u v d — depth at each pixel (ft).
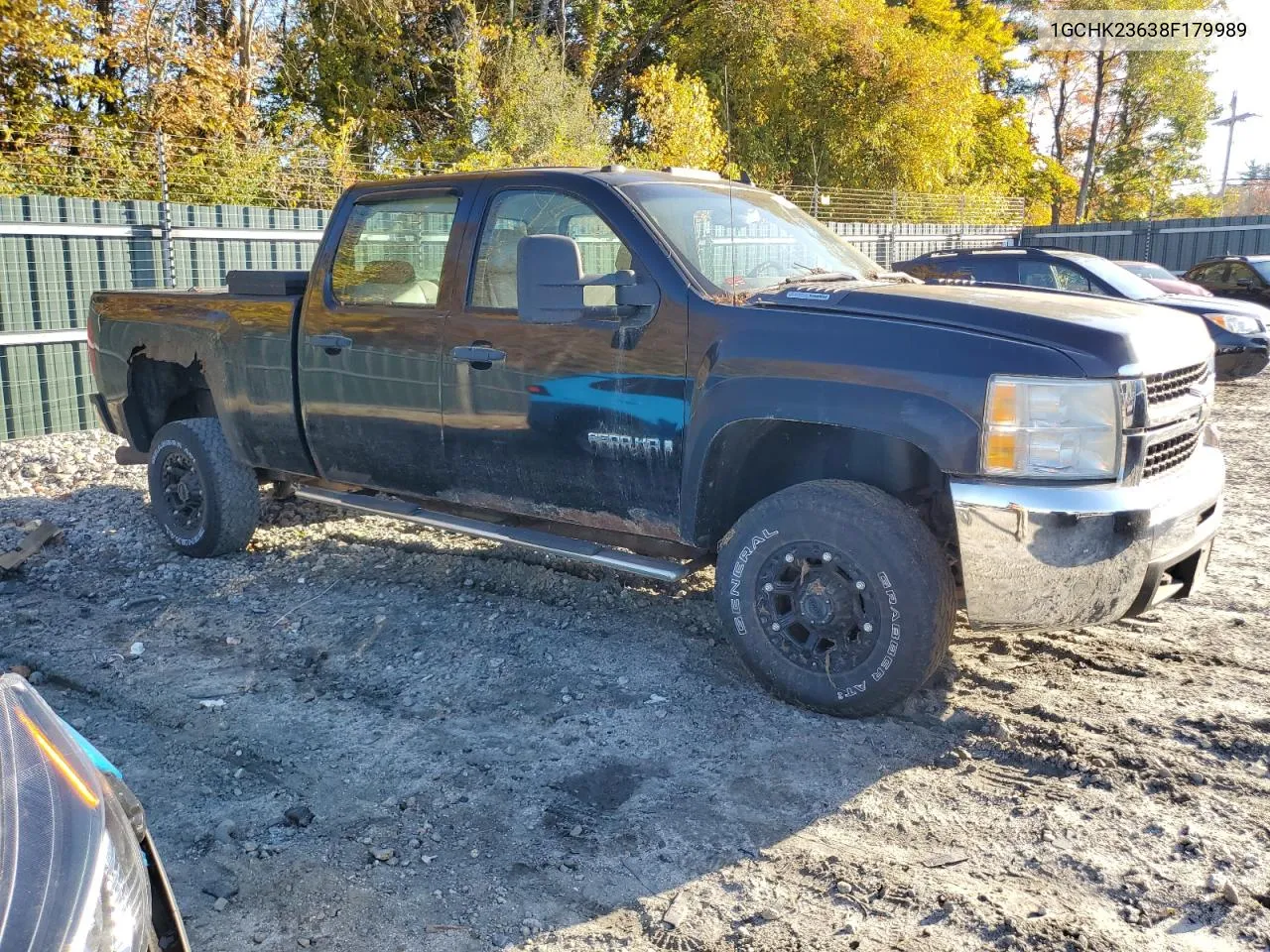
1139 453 11.46
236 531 19.38
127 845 6.48
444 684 14.29
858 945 8.82
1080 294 14.30
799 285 13.69
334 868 10.16
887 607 12.07
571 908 9.49
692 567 13.97
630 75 105.19
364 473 16.94
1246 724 12.48
